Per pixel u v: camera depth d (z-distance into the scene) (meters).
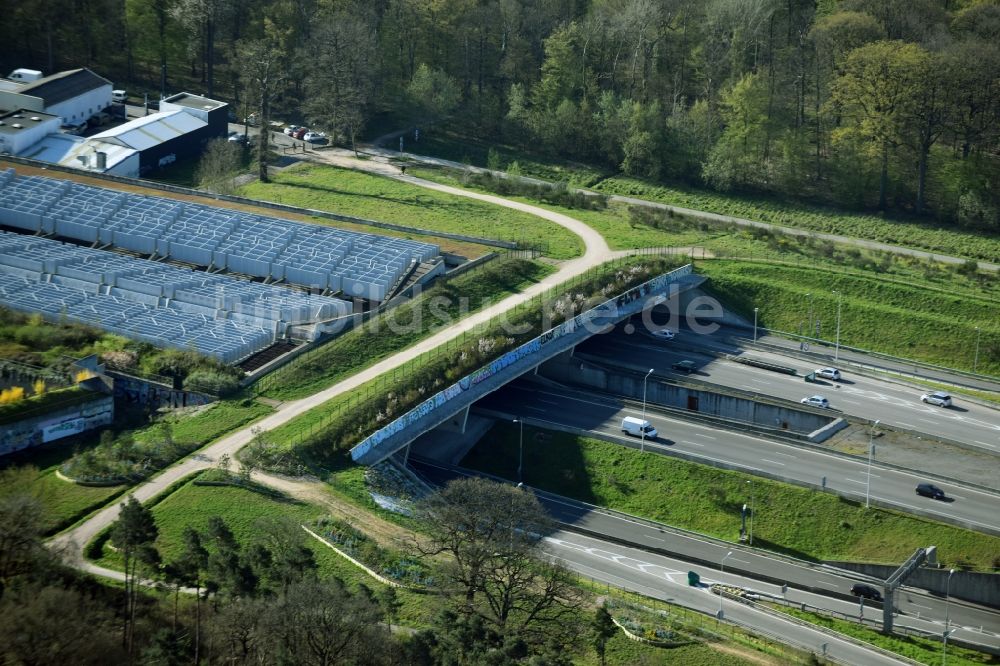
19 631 144.88
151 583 172.38
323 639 149.38
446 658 153.38
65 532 189.25
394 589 180.38
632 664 172.00
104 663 148.62
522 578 184.50
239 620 151.25
